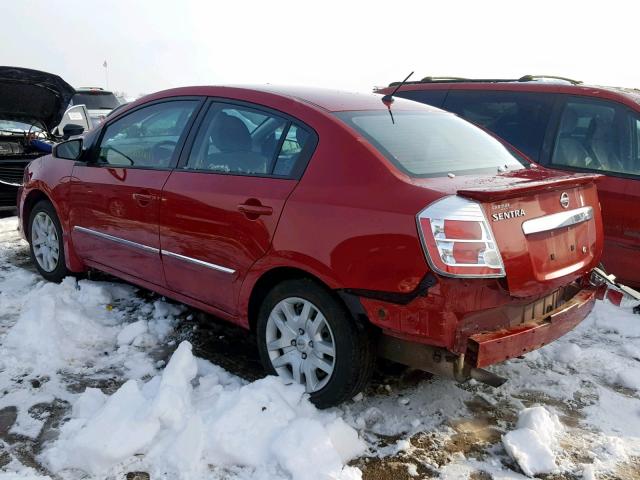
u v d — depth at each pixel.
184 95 4.12
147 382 3.39
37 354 3.67
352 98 3.77
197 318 4.42
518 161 3.79
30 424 3.06
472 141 3.77
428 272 2.71
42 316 3.86
